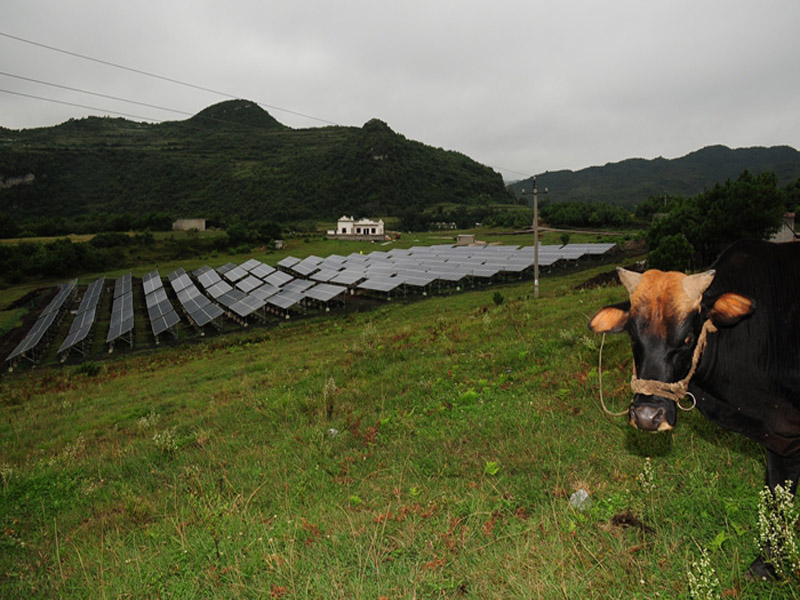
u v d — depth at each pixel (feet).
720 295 11.45
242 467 27.07
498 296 93.97
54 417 59.77
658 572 12.62
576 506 16.56
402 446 25.98
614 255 208.95
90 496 27.84
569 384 30.27
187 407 50.55
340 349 70.18
